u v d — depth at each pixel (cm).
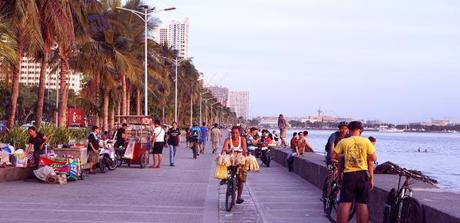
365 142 912
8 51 1991
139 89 6962
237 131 1324
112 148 2380
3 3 2106
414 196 974
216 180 1988
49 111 8850
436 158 6131
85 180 1927
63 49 3441
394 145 11381
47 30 2462
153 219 1151
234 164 1301
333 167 1177
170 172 2316
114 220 1128
